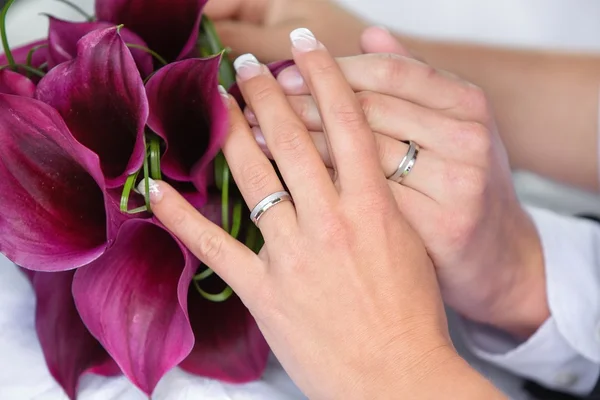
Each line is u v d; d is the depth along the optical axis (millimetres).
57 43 493
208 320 526
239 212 514
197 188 490
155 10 503
